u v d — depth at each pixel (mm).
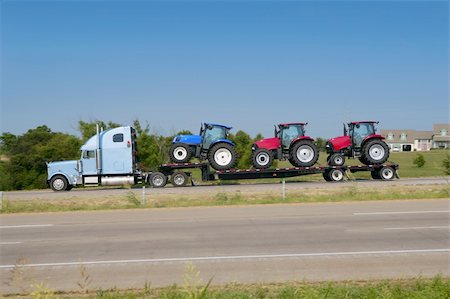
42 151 53344
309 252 11406
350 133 31719
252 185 29578
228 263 10500
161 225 16312
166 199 23453
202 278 9320
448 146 114750
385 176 31312
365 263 10242
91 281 9352
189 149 30578
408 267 9836
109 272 10016
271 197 23344
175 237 13883
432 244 12078
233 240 13180
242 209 20141
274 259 10781
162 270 10047
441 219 16234
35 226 17141
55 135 68750
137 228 15812
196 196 23984
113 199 23594
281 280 9039
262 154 30625
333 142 31516
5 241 14164
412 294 7578
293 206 20766
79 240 13938
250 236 13719
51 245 13281
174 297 7809
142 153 51000
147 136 52125
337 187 26219
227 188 27344
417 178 32969
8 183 51219
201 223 16500
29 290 8812
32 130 71312
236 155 30594
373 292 7746
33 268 10531
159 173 30203
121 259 11195
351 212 18453
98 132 30531
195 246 12484
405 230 14172
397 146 115250
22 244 13578
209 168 30531
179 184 30188
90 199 23766
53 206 22500
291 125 31281
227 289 8430
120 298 8062
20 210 21703
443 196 22984
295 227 15156
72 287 8961
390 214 17672
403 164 62656
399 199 22438
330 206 20531
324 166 31016
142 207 21641
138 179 30641
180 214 19109
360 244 12250
